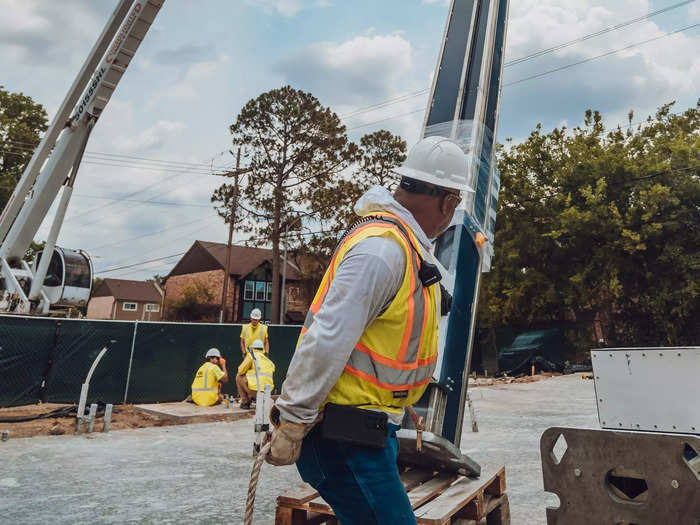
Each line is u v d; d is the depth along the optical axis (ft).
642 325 87.81
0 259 41.57
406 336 4.82
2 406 33.01
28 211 40.27
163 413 31.40
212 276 164.66
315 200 123.03
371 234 4.80
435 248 14.03
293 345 50.03
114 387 37.22
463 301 13.58
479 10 17.44
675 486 6.77
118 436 25.16
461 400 13.20
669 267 81.15
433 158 5.64
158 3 35.35
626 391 8.75
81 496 14.65
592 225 83.61
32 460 19.24
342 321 4.38
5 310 39.68
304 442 4.91
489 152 16.29
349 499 4.75
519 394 47.91
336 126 122.01
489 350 91.50
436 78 17.15
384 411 4.86
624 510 7.19
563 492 7.79
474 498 10.34
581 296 86.07
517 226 94.17
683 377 8.17
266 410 20.76
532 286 90.68
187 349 41.11
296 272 166.50
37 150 39.88
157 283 237.04
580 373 78.33
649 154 86.17
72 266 42.83
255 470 4.76
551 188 93.91
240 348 44.42
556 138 94.63
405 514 4.76
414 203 5.59
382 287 4.55
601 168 86.53
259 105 120.26
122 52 36.88
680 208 80.12
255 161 122.11
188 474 17.46
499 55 17.46
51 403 34.76
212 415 31.40
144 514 13.11
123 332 38.01
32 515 12.92
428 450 10.43
